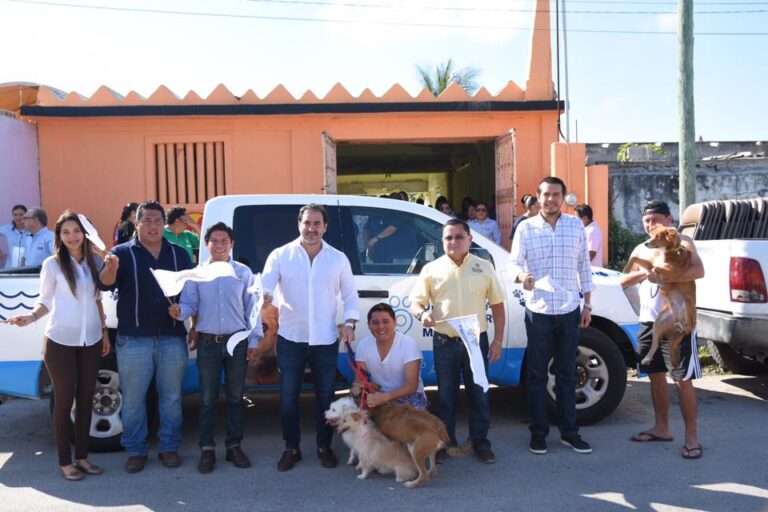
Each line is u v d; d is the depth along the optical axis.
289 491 4.78
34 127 11.52
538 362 5.40
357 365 5.30
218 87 11.42
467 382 5.28
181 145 11.64
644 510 4.38
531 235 5.35
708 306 6.88
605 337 6.07
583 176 11.64
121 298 5.10
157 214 5.11
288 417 5.18
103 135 11.56
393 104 11.47
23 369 5.43
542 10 11.64
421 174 22.89
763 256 6.40
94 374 5.09
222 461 5.41
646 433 5.72
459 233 5.07
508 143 11.57
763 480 4.85
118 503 4.61
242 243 5.93
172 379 5.21
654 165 16.22
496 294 5.18
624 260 14.83
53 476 5.13
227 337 5.16
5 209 10.64
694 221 8.09
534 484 4.83
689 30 9.41
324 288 5.13
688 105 9.44
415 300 5.25
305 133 11.66
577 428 5.54
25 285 5.44
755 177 16.94
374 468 5.00
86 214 11.62
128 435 5.16
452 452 5.16
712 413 6.49
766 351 6.40
